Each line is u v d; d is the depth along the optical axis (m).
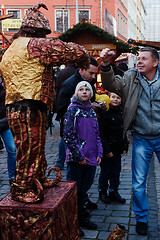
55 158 6.88
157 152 3.60
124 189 4.91
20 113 2.33
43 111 2.41
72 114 3.49
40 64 2.31
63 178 5.43
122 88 3.52
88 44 9.23
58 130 10.64
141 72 3.47
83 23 8.65
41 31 2.44
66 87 3.99
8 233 2.34
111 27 14.38
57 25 31.45
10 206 2.31
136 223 3.60
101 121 4.19
